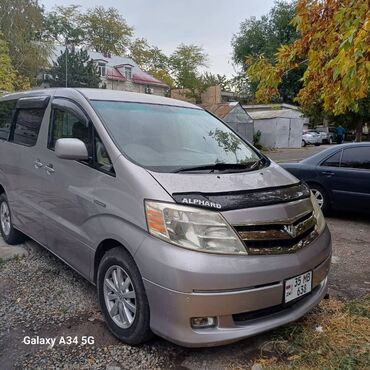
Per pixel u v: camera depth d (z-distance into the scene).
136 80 47.53
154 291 2.71
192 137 3.86
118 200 3.04
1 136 5.22
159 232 2.72
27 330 3.22
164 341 3.09
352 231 6.54
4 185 5.07
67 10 53.09
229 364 2.84
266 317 2.86
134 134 3.50
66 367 2.77
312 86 4.33
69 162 3.66
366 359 2.82
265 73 4.50
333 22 3.74
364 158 7.04
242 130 29.00
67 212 3.68
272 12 40.72
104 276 3.21
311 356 2.87
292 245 2.95
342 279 4.39
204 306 2.61
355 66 3.06
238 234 2.73
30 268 4.44
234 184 3.06
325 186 7.34
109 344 3.05
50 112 4.20
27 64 27.12
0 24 25.97
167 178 2.95
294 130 32.62
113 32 55.53
